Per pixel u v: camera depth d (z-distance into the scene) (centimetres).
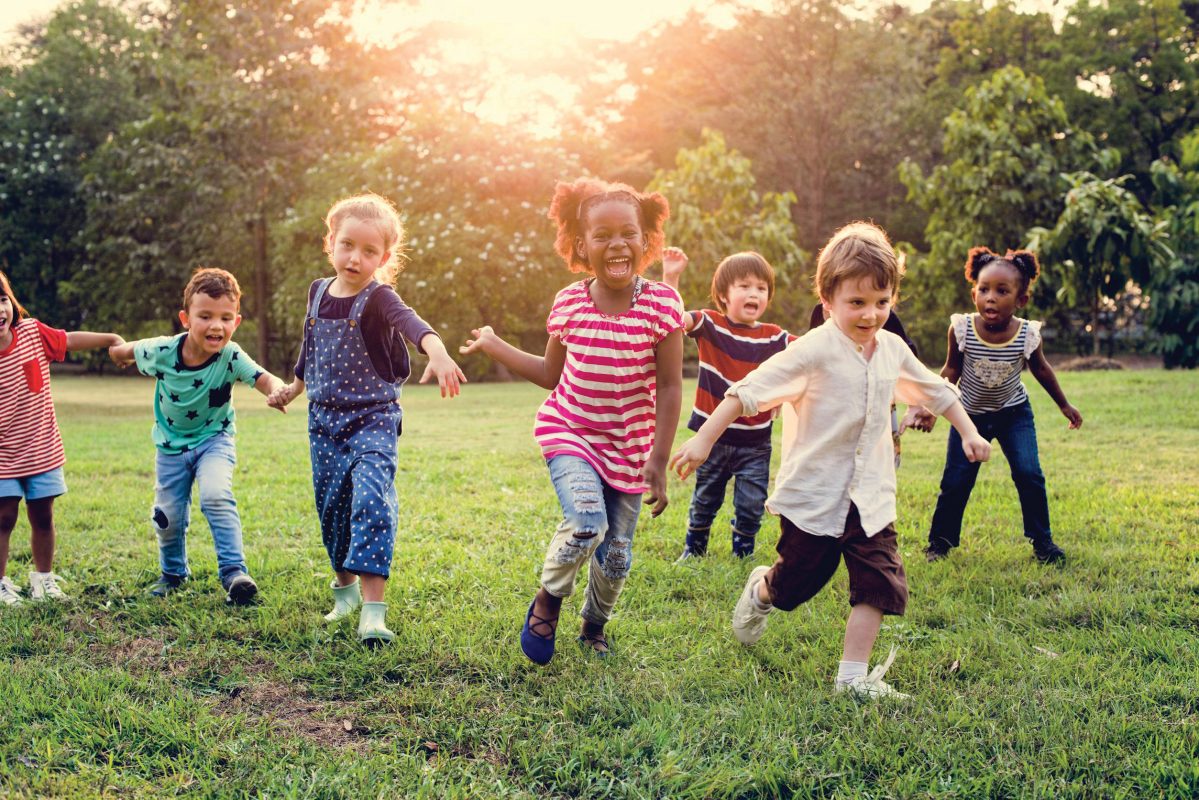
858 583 291
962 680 297
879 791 229
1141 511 518
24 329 393
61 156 2772
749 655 319
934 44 3456
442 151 2050
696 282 1906
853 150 2969
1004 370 442
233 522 390
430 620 351
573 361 313
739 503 453
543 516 542
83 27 2981
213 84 2339
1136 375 1284
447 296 1959
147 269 2609
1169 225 1802
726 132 3009
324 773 237
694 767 238
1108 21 3005
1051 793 224
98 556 454
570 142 2302
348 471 354
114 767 243
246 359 394
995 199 1877
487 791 232
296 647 330
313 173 2197
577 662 311
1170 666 299
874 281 299
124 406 1523
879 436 303
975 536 484
